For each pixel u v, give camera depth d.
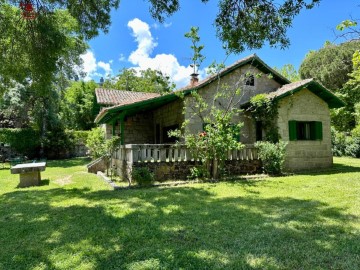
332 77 24.59
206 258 3.36
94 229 4.57
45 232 4.55
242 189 7.79
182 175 9.84
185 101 11.93
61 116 28.19
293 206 5.70
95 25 7.82
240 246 3.70
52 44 8.07
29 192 8.48
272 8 5.70
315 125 12.52
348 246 3.56
